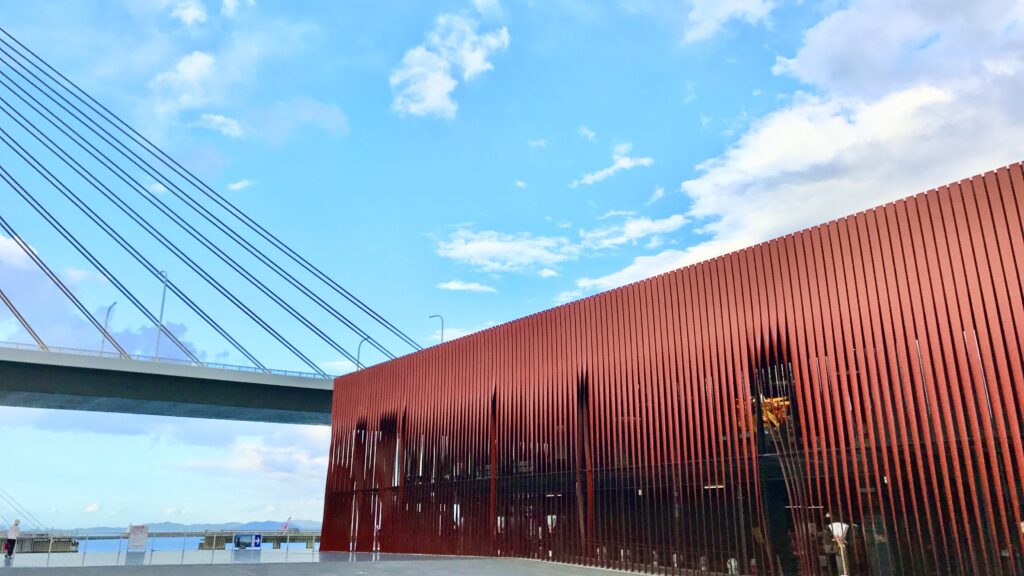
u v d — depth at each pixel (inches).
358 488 1352.1
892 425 640.4
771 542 709.3
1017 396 574.2
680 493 805.9
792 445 714.2
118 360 2004.2
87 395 1994.3
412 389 1278.3
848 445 671.8
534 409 1022.4
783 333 743.1
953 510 591.8
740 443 758.5
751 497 735.1
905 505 621.9
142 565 758.5
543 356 1027.9
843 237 710.5
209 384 2156.7
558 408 983.6
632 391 887.7
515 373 1070.4
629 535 850.8
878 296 673.6
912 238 658.8
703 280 834.8
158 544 1088.8
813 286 726.5
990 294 601.0
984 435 586.9
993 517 571.5
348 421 1430.9
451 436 1165.7
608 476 895.1
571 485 940.0
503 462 1058.1
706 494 779.4
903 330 650.2
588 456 926.4
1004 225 602.9
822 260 724.0
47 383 1943.9
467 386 1154.7
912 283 651.5
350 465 1389.0
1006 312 589.9
